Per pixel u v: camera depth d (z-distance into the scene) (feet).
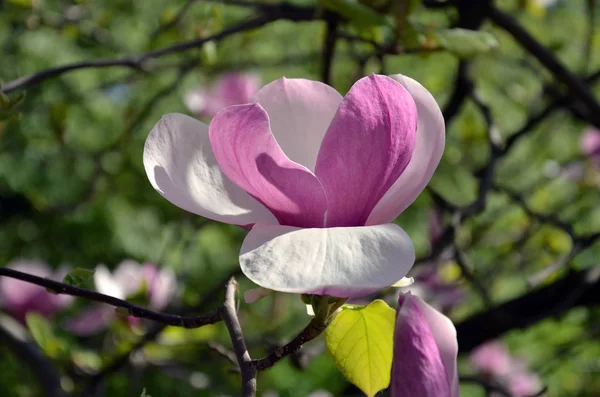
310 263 3.10
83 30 7.30
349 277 3.08
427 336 3.19
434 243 6.59
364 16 4.57
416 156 3.32
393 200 3.28
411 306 3.21
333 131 3.21
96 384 5.77
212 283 14.42
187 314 5.76
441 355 3.21
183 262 6.94
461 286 7.31
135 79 7.32
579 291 6.29
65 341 6.04
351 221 3.25
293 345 3.31
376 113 3.21
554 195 9.64
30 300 7.44
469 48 4.69
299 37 12.78
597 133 8.90
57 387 6.05
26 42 14.87
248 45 8.27
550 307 6.84
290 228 3.18
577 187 9.16
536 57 6.07
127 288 6.76
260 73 12.16
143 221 16.44
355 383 3.53
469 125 8.71
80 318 6.59
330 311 3.31
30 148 14.90
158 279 6.77
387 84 3.23
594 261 6.96
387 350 3.51
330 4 4.56
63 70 4.60
